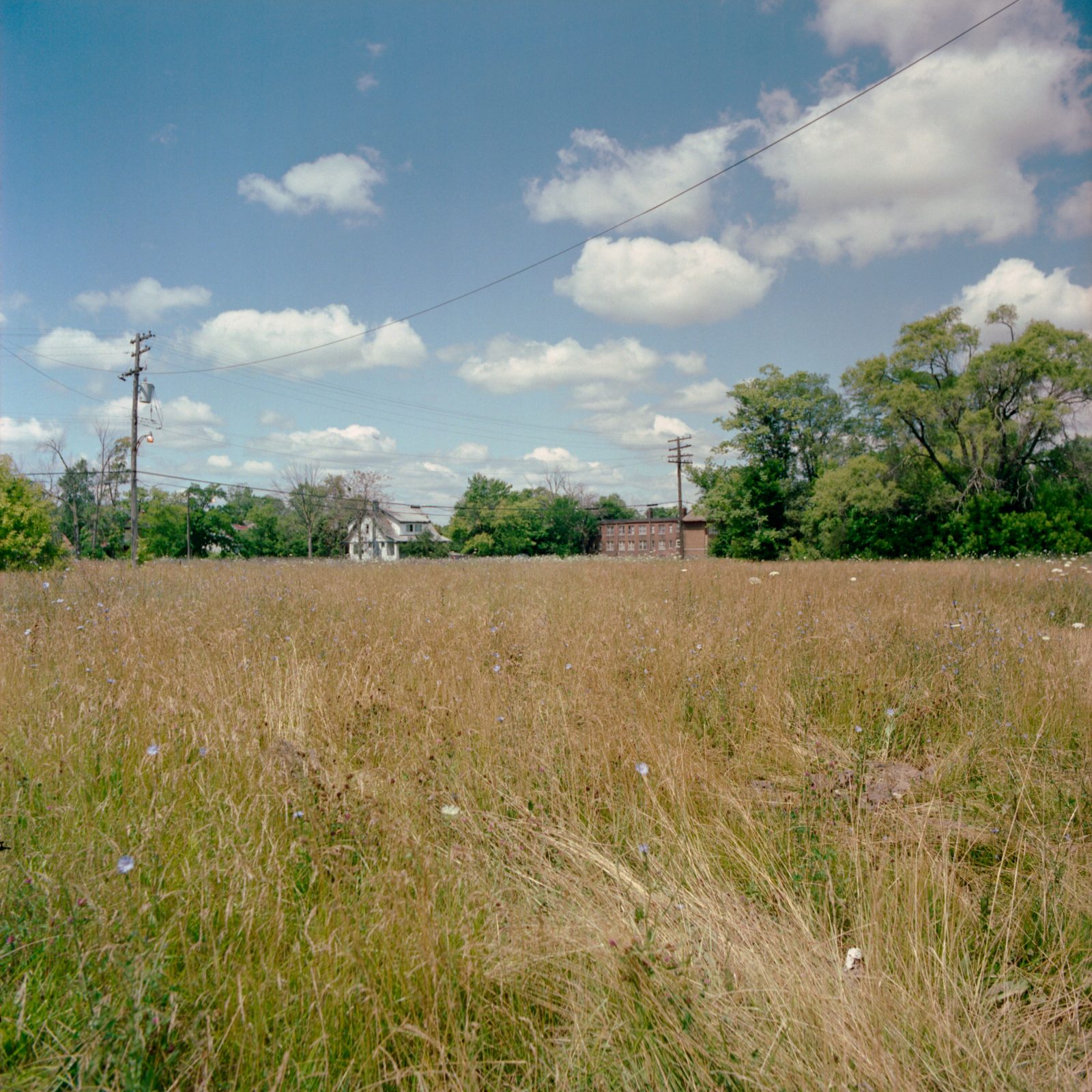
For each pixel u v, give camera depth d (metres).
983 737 4.25
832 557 42.22
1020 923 2.58
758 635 6.40
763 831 3.20
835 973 2.25
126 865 2.16
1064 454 36.53
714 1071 1.84
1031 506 36.31
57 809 2.85
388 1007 1.98
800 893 2.74
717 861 2.95
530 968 2.18
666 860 2.96
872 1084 1.83
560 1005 2.10
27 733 3.68
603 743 3.87
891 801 3.62
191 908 2.31
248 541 75.44
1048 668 5.32
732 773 3.95
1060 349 36.19
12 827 2.69
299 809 2.93
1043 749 4.04
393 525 89.94
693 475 61.22
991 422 36.44
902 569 16.20
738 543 51.38
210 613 7.45
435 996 1.95
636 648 5.79
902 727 4.52
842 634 6.33
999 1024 2.12
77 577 11.63
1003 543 32.75
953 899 2.67
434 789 3.34
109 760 3.37
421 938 2.16
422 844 2.77
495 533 82.00
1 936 2.11
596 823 3.28
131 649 5.31
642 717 4.40
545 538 87.50
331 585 11.61
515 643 6.17
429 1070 1.73
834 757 4.15
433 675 4.98
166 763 3.39
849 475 40.25
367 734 3.93
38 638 5.69
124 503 58.78
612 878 2.73
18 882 2.34
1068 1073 1.90
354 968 2.07
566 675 5.21
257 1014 1.89
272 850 2.60
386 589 10.85
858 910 2.61
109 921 2.12
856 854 2.89
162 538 68.94
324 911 2.37
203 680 4.51
